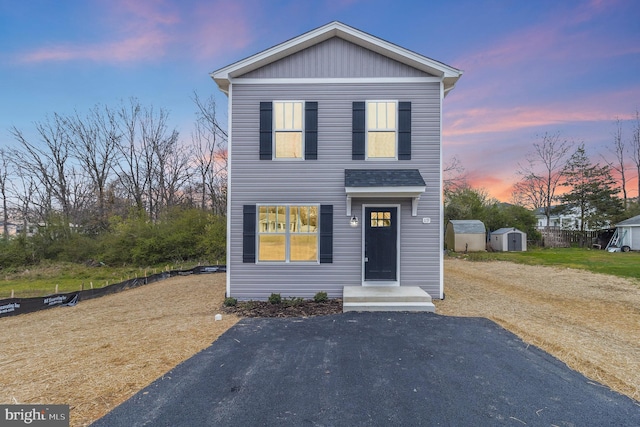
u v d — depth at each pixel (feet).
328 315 21.01
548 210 90.74
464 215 87.61
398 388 11.06
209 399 10.32
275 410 9.66
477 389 10.96
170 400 10.24
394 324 18.67
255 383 11.48
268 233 25.89
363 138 25.76
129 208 67.77
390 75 25.88
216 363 13.30
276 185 25.88
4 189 68.59
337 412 9.53
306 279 25.62
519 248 70.59
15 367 13.05
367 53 25.96
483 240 71.00
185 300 28.25
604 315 20.85
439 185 25.45
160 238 58.08
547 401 10.15
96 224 69.00
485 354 14.07
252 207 25.73
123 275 48.06
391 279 25.48
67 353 14.79
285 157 26.05
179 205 71.82
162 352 14.64
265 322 19.63
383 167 25.75
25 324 21.56
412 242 25.41
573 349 14.55
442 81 25.53
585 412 9.51
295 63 26.04
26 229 59.67
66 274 48.98
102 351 14.92
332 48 26.00
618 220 78.79
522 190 96.27
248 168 25.93
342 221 25.66
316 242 25.82
